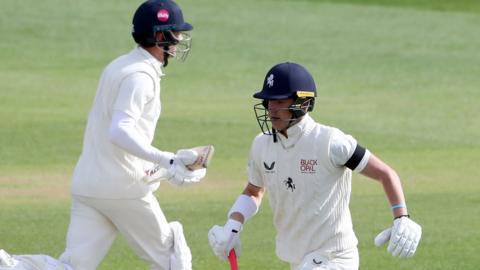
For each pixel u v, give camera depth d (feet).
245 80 222.69
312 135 69.41
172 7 79.97
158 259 83.15
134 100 76.89
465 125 181.27
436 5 321.32
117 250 106.93
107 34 268.62
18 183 138.92
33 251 106.73
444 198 131.13
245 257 103.76
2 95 202.49
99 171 79.30
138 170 79.71
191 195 133.28
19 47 252.01
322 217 69.97
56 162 152.35
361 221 119.34
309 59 245.65
